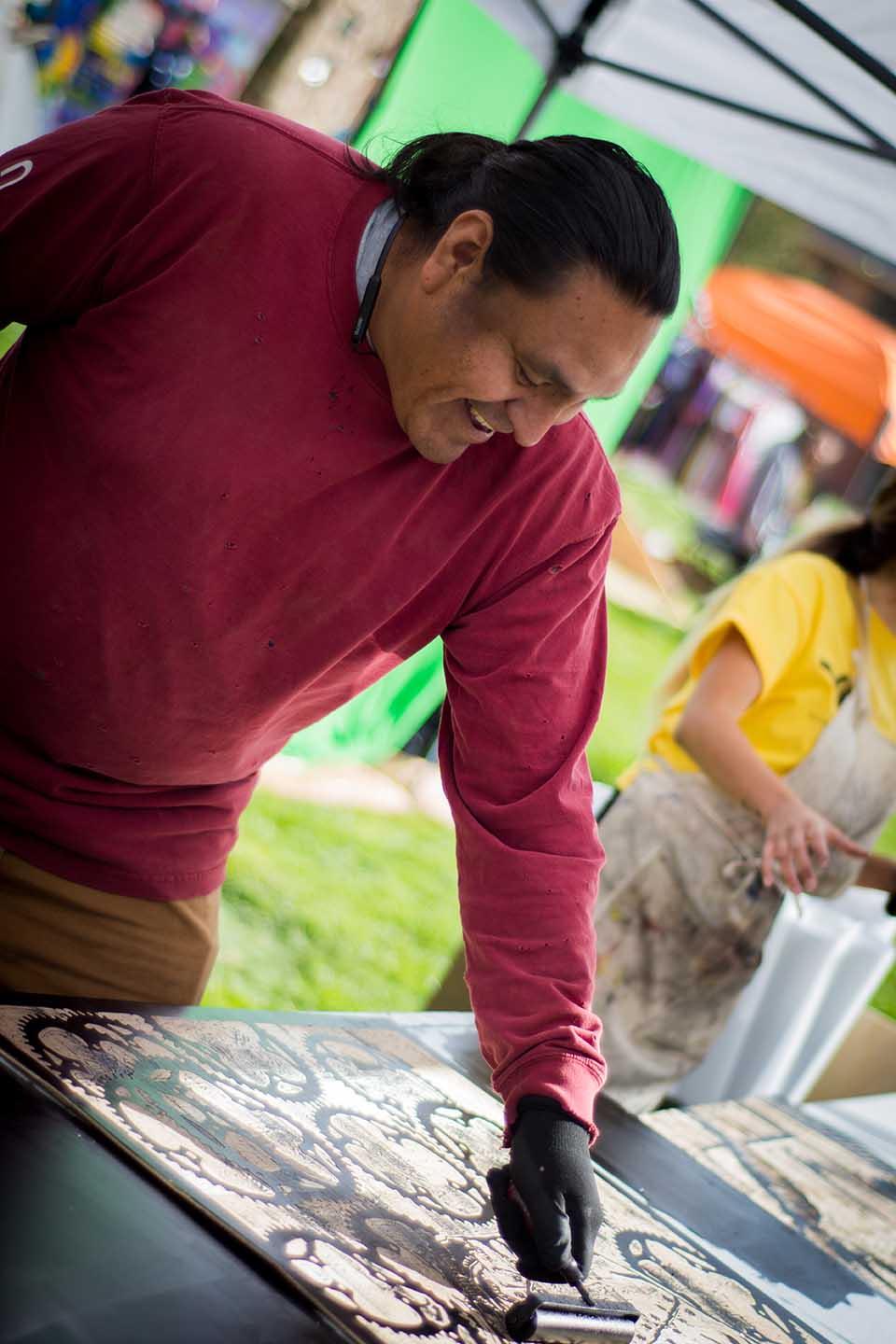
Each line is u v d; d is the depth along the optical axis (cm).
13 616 134
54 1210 96
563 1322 108
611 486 141
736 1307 131
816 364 827
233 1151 116
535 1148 116
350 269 122
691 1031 257
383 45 490
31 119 465
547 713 137
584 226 105
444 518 133
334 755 475
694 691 243
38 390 132
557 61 316
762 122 291
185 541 128
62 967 150
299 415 125
